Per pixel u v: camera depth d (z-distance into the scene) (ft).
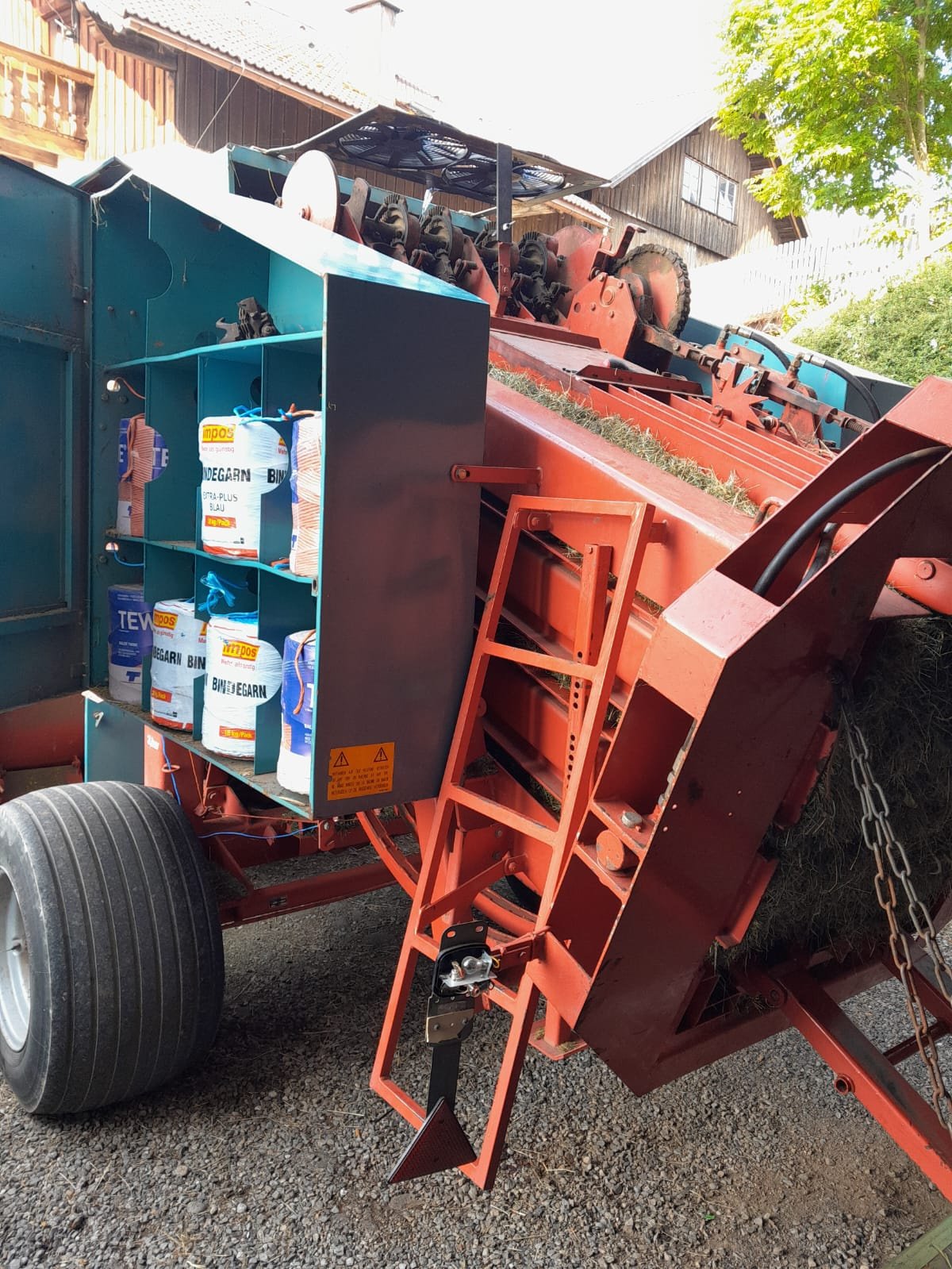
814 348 35.42
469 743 7.72
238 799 10.51
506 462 7.91
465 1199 7.86
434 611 7.37
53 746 11.94
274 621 8.11
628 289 11.34
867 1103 6.64
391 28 40.96
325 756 6.97
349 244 7.38
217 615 8.59
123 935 8.17
